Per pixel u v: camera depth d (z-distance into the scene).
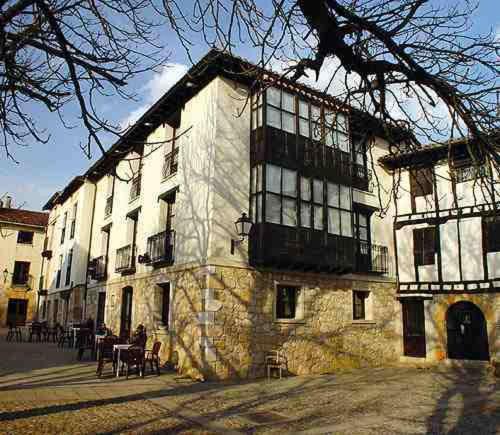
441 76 4.06
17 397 7.91
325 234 12.61
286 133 12.53
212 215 11.48
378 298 14.95
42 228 33.72
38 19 4.17
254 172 12.22
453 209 13.35
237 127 12.41
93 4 4.17
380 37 3.76
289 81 4.37
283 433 6.19
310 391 9.59
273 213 11.79
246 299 11.57
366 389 9.96
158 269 13.74
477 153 4.16
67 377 10.27
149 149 15.93
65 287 23.44
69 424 6.30
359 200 15.02
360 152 5.61
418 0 3.65
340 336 13.46
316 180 12.82
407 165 5.61
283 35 3.98
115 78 4.50
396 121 4.40
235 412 7.46
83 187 22.36
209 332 10.81
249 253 11.87
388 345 14.89
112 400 8.08
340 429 6.43
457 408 8.02
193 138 13.00
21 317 32.22
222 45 4.27
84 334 14.03
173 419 6.87
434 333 14.59
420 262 15.20
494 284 13.53
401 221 15.81
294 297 12.91
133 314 15.01
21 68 4.48
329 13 3.70
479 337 13.87
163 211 14.33
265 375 11.55
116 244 17.86
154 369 11.93
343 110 5.26
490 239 13.78
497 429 6.56
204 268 11.30
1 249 32.38
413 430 6.44
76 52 4.26
